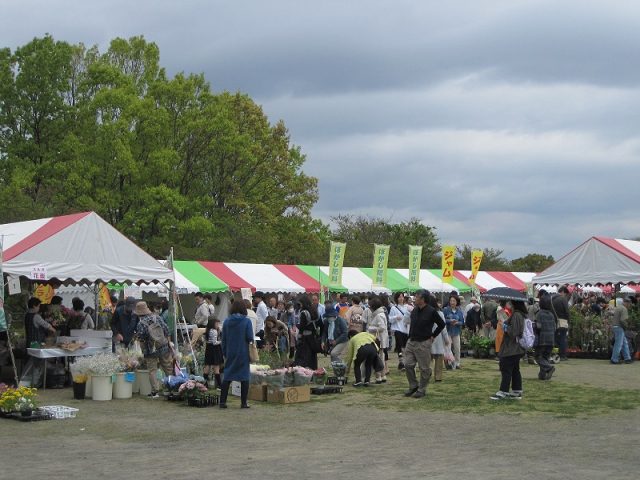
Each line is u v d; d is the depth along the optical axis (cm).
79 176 3988
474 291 3609
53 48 4359
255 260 4178
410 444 912
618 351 2075
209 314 1958
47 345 1512
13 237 1563
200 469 766
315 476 720
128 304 1650
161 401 1370
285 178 5000
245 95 5069
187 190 4625
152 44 4934
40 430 1051
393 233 6812
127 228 4062
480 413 1169
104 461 820
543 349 1648
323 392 1452
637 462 775
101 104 4178
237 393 1449
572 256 2395
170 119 4441
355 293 3170
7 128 4334
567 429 1007
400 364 1883
